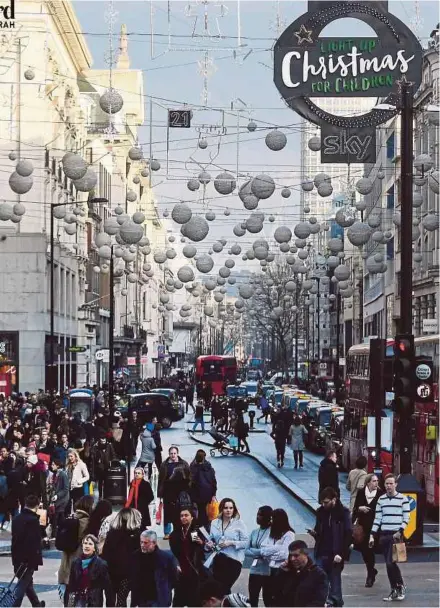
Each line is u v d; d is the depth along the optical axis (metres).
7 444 32.44
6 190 70.38
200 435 65.00
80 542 17.42
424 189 71.38
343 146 24.22
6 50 66.06
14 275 69.69
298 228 33.56
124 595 16.23
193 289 54.22
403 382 24.02
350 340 123.88
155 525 29.56
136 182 41.25
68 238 84.75
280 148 26.94
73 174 27.14
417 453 31.55
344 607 18.08
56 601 19.45
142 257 129.50
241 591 19.83
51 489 26.70
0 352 69.38
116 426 37.25
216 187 29.58
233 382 102.75
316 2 22.91
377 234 38.72
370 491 20.52
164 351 151.75
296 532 28.19
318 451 55.50
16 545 18.08
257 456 52.25
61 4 71.81
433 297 71.50
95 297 96.62
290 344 154.12
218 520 17.02
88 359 90.81
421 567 22.64
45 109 71.50
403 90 23.34
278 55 23.02
